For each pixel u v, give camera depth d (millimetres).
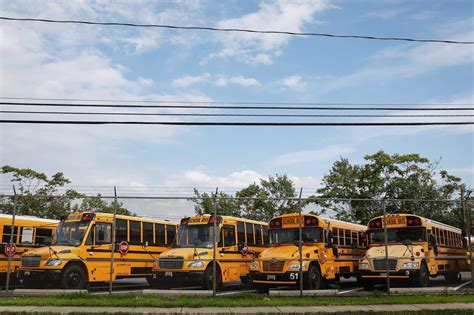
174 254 17703
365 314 11664
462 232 22625
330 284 20797
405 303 13859
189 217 19156
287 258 16875
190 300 13891
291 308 12867
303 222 18469
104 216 18703
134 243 19656
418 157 37312
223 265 18344
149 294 15102
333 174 39531
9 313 11398
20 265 17297
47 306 12867
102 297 14453
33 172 35094
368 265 17844
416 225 18812
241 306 13180
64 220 18734
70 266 17219
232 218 19453
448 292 16094
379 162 37500
